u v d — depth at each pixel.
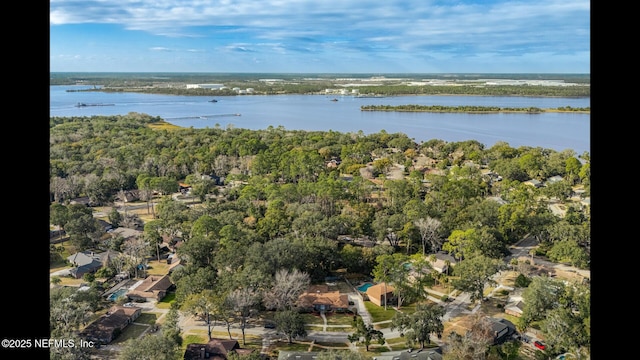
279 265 79.88
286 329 64.56
